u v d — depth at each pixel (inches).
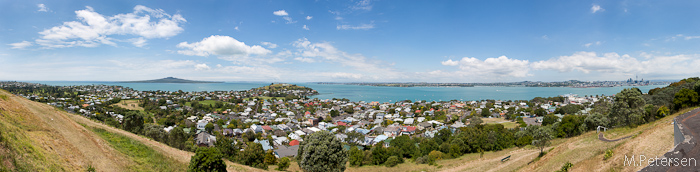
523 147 1822.1
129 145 1050.1
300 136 3031.5
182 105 5802.2
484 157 1679.4
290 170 1542.8
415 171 1518.2
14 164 472.4
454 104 6496.1
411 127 3383.4
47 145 647.1
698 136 595.2
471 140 2005.4
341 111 5979.3
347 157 1125.1
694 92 1707.7
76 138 812.6
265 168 1567.4
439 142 2411.4
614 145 844.6
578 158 893.8
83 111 3998.5
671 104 1903.3
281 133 3164.4
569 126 1958.7
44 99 5083.7
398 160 1825.8
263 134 3218.5
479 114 4690.0
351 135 2797.7
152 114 4308.6
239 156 1656.0
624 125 1596.9
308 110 5915.4
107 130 1146.7
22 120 712.4
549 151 1295.5
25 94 6407.5
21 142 559.8
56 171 558.3
